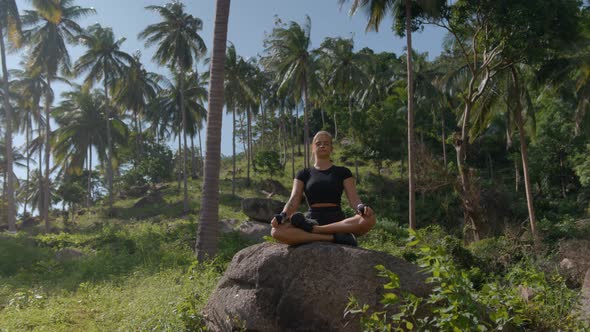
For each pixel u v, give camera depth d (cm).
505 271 1117
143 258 1384
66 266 1294
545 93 2655
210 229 1141
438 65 4091
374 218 437
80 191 3909
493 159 4559
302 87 3500
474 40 2120
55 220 3991
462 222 3034
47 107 3300
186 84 4691
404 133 3859
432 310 372
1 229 3566
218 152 1170
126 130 4350
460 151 2245
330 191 456
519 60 2005
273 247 466
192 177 5103
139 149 5300
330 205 457
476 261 1194
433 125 4288
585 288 551
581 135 3381
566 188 3691
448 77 2562
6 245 1510
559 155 3719
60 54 3189
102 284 984
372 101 4666
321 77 4078
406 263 423
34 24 3142
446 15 1989
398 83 4466
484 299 394
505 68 2119
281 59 3403
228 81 3891
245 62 3934
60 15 2817
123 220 3434
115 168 5056
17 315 695
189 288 727
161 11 3397
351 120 3894
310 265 429
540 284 506
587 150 3234
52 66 3142
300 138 6425
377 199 3619
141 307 668
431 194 3494
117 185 4809
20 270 1216
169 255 1376
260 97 5134
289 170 5009
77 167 4191
